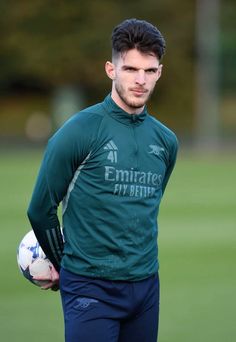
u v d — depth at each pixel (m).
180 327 16.14
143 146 9.71
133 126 9.70
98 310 9.55
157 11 110.88
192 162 58.12
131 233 9.60
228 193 39.25
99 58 109.75
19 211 32.47
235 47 99.19
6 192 39.00
